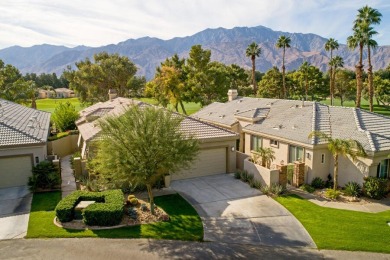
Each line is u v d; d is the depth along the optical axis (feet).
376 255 39.65
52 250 40.47
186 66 193.88
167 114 50.47
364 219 49.88
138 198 59.31
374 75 249.75
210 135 74.02
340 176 65.67
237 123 94.68
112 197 51.70
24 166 67.00
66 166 85.81
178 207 55.06
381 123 71.61
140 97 285.02
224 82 191.42
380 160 60.13
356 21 138.72
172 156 46.65
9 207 55.06
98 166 51.44
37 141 67.26
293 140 69.97
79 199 51.70
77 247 41.22
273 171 63.31
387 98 218.18
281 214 52.37
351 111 74.69
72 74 255.29
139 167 44.91
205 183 68.95
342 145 58.34
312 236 44.68
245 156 76.38
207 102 188.44
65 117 117.39
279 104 95.35
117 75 258.78
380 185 58.54
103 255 39.47
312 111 79.20
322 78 248.32
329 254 40.06
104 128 47.67
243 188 65.51
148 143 45.83
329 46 216.54
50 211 53.01
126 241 42.93
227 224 48.65
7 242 42.55
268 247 41.91
